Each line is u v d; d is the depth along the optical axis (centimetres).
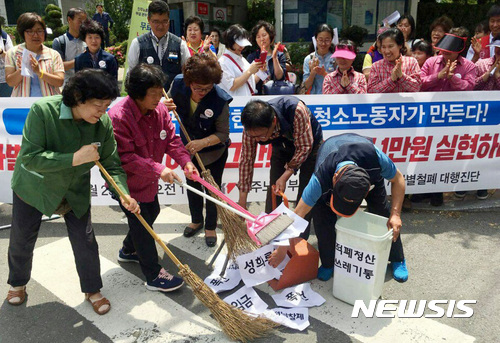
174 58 424
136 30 583
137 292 291
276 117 273
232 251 293
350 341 242
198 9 1162
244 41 395
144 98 238
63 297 285
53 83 415
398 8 1041
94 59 447
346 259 264
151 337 248
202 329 255
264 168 413
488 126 410
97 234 377
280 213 266
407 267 316
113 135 244
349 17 1038
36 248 349
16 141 393
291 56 973
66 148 229
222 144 328
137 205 245
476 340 241
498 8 444
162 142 277
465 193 452
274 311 265
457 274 306
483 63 436
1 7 1600
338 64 402
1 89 488
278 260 293
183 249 350
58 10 1375
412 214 408
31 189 237
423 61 481
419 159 413
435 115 404
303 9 1040
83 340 245
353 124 404
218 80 282
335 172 237
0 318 264
